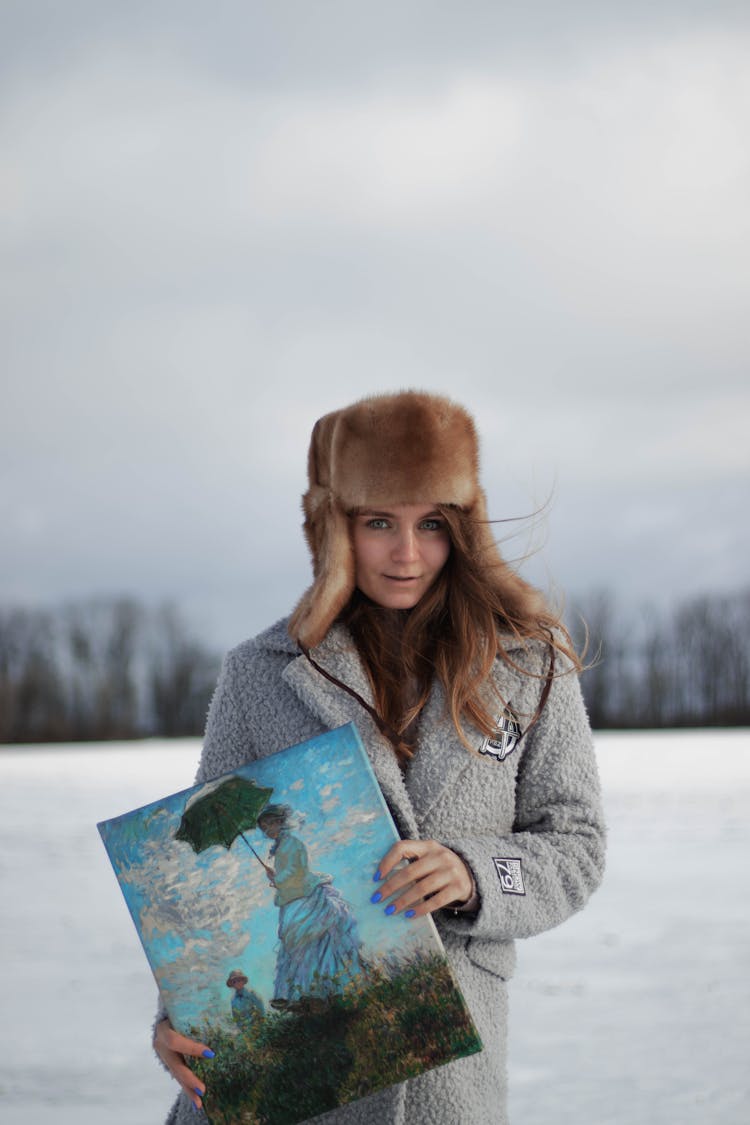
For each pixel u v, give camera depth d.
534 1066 4.93
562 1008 5.78
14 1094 4.66
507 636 2.36
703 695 53.47
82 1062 5.10
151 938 2.10
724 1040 5.24
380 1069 2.00
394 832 2.08
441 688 2.33
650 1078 4.77
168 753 37.31
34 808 17.23
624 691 53.62
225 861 2.11
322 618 2.34
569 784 2.36
